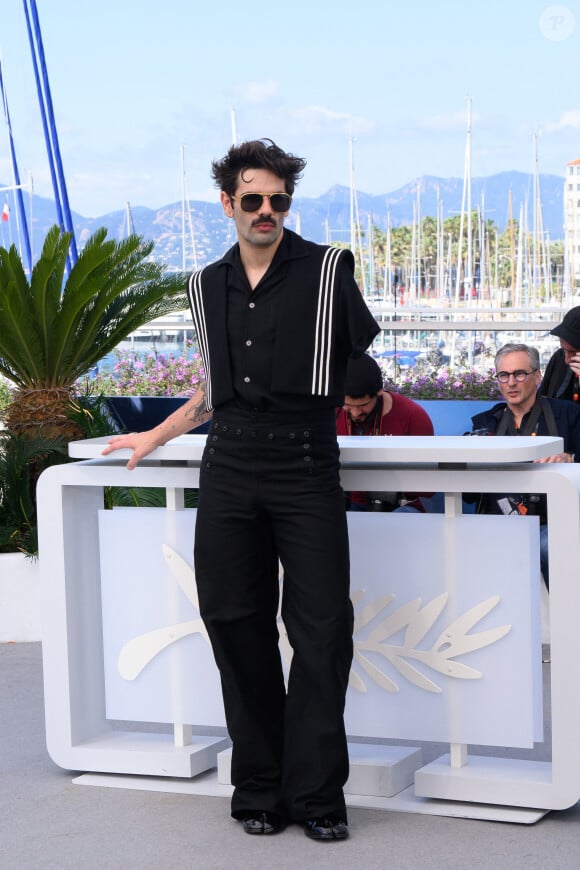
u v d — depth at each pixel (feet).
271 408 9.32
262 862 9.17
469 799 10.11
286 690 10.51
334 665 9.43
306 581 9.39
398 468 10.07
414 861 9.09
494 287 170.40
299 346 9.23
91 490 11.59
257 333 9.30
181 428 10.39
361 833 9.71
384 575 10.29
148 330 28.43
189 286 9.71
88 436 19.94
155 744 11.39
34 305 19.77
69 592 11.28
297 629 9.50
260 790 9.88
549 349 26.61
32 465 18.94
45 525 11.23
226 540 9.59
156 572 11.03
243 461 9.44
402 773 10.66
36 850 9.53
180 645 11.03
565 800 9.78
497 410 15.88
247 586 9.69
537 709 10.00
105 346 21.59
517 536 9.83
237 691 9.82
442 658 10.14
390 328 25.05
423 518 10.14
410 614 10.21
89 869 9.12
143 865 9.18
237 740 9.86
